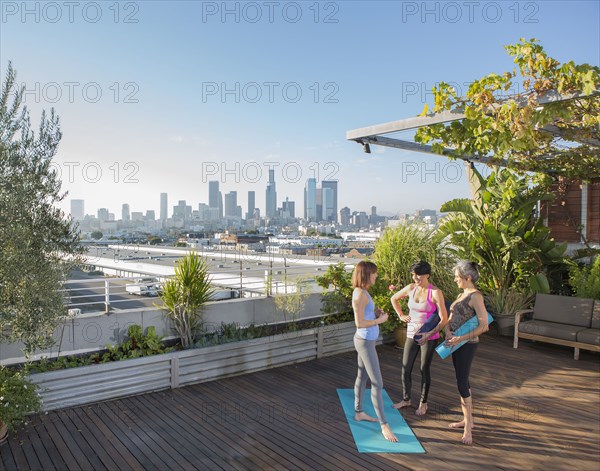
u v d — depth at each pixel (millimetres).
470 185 9406
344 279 7617
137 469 3500
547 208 10523
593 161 8133
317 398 5109
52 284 3859
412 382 5703
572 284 8508
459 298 4066
